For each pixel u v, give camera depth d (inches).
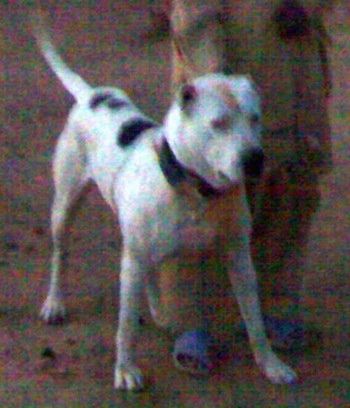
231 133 107.0
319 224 156.7
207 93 107.9
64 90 212.5
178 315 124.0
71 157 128.6
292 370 121.5
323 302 135.9
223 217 113.7
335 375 122.0
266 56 116.9
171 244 114.0
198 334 123.1
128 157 118.2
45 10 284.4
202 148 108.5
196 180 110.5
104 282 139.7
